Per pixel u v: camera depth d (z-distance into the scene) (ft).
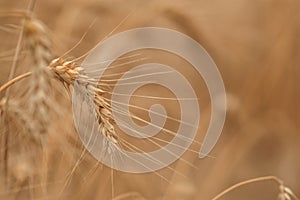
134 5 17.54
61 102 9.88
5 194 10.07
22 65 9.87
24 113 9.37
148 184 14.11
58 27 15.26
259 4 23.09
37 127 7.82
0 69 11.42
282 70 20.71
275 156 19.57
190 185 14.26
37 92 7.41
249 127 18.83
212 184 16.48
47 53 7.37
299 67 20.95
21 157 9.95
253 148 19.62
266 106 20.42
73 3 16.48
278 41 21.09
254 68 20.71
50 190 11.27
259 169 19.02
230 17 20.97
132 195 12.85
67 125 10.01
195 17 18.07
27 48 7.37
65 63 8.48
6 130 9.71
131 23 17.19
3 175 10.03
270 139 19.86
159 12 17.52
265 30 21.54
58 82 9.39
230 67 20.48
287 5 21.63
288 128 20.04
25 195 10.33
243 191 18.22
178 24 17.88
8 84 9.00
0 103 9.48
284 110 20.43
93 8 17.02
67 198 11.66
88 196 12.67
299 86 20.62
